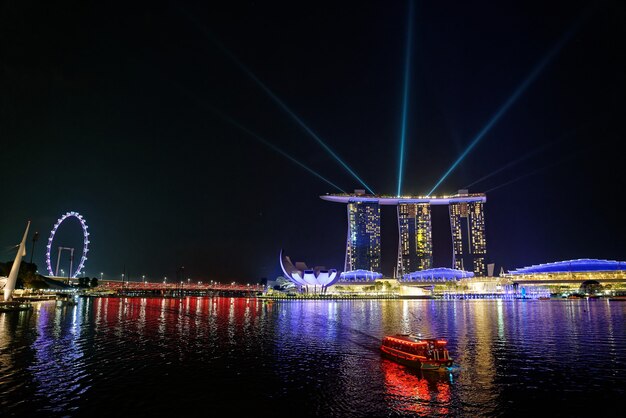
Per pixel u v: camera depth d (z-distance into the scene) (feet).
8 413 89.76
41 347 161.79
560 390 108.68
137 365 132.67
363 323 266.77
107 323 252.62
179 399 100.01
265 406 96.07
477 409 95.30
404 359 136.26
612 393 106.42
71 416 88.63
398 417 90.43
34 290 593.83
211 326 245.86
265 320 289.12
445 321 279.69
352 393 105.70
